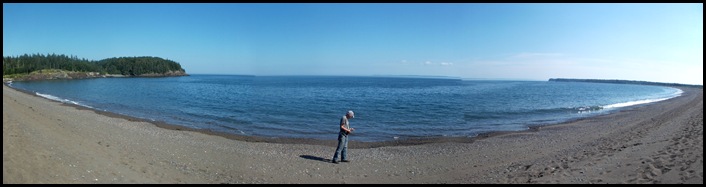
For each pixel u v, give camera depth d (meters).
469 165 12.90
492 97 54.78
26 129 12.52
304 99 46.09
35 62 132.50
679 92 91.12
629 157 10.70
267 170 11.93
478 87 98.56
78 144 11.91
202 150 14.41
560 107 39.62
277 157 13.91
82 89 67.44
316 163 13.17
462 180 10.62
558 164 10.98
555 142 17.06
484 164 12.91
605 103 47.66
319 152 15.24
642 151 11.40
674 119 21.33
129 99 45.16
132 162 10.87
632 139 14.78
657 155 10.47
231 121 25.92
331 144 17.53
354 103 40.94
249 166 12.30
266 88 77.12
